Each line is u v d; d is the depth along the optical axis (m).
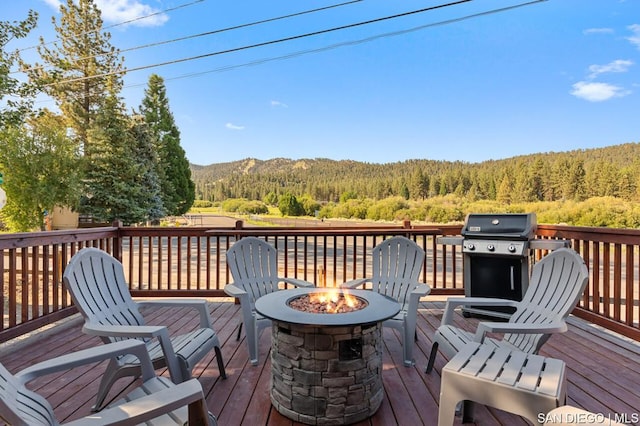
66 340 3.32
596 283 3.72
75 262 2.26
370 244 14.93
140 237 4.71
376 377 2.11
